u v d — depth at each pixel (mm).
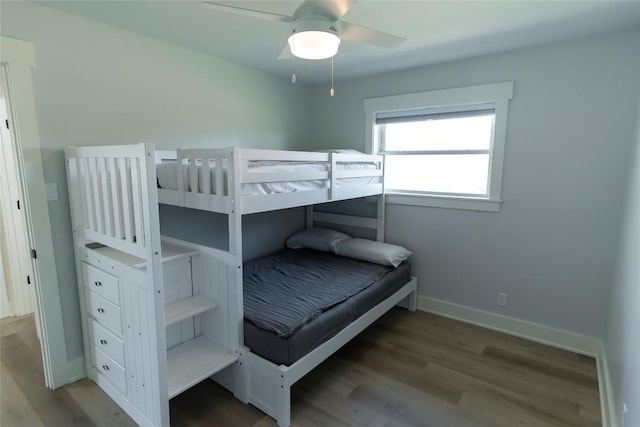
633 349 1565
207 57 2988
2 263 3268
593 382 2393
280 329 1984
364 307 2633
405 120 3453
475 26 2318
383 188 3557
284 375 1924
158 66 2654
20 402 2188
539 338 2939
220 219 3219
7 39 1950
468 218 3197
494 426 1992
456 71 3088
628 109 2430
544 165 2785
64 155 2230
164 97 2715
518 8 2049
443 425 2002
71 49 2201
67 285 2334
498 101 2910
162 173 2338
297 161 2514
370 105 3611
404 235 3600
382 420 2035
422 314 3455
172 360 2088
